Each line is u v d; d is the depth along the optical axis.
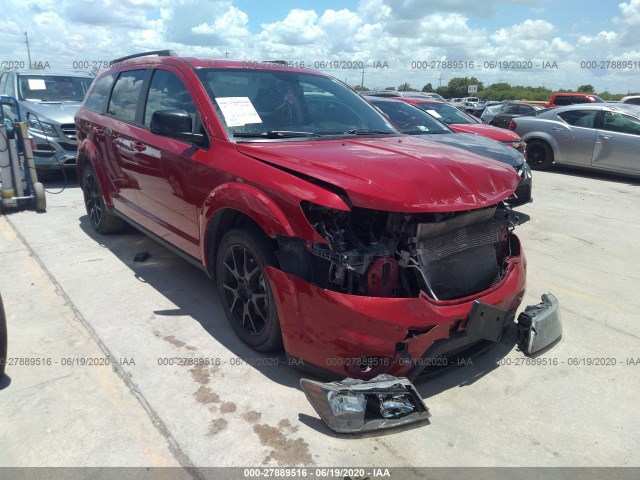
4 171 6.58
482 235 3.17
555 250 5.83
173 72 4.15
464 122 9.15
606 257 5.62
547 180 10.27
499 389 3.12
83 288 4.36
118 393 2.94
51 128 8.11
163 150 3.99
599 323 4.03
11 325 3.69
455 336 2.83
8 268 4.79
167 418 2.74
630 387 3.17
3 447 2.51
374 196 2.67
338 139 3.73
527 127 11.44
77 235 5.83
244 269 3.28
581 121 10.70
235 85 3.93
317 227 2.78
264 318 3.20
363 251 2.74
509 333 3.65
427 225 2.79
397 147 3.47
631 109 10.44
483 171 3.14
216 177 3.40
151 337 3.57
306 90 4.25
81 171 5.95
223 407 2.84
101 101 5.48
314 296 2.74
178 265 4.94
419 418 2.69
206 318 3.87
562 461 2.53
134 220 4.88
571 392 3.10
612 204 8.14
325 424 2.64
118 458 2.46
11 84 9.15
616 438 2.71
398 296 2.83
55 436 2.59
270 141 3.51
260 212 2.95
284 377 3.13
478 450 2.59
